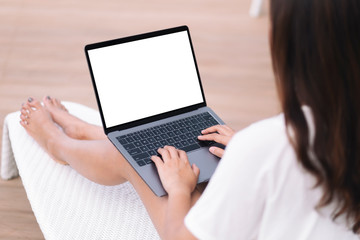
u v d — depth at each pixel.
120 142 1.16
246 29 2.77
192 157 1.13
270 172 0.63
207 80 2.31
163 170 0.99
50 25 2.63
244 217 0.67
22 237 1.49
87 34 2.58
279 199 0.65
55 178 1.32
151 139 1.18
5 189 1.65
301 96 0.60
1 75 2.22
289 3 0.57
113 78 1.22
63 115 1.47
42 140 1.36
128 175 1.15
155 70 1.28
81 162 1.24
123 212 1.22
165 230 0.87
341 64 0.57
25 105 1.45
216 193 0.66
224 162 0.65
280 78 0.62
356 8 0.55
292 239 0.69
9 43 2.44
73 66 2.34
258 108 2.16
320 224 0.68
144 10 2.84
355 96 0.58
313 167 0.61
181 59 1.31
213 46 2.58
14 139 1.46
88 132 1.44
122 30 2.64
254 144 0.63
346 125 0.59
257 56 2.54
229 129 1.20
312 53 0.58
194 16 2.84
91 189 1.29
